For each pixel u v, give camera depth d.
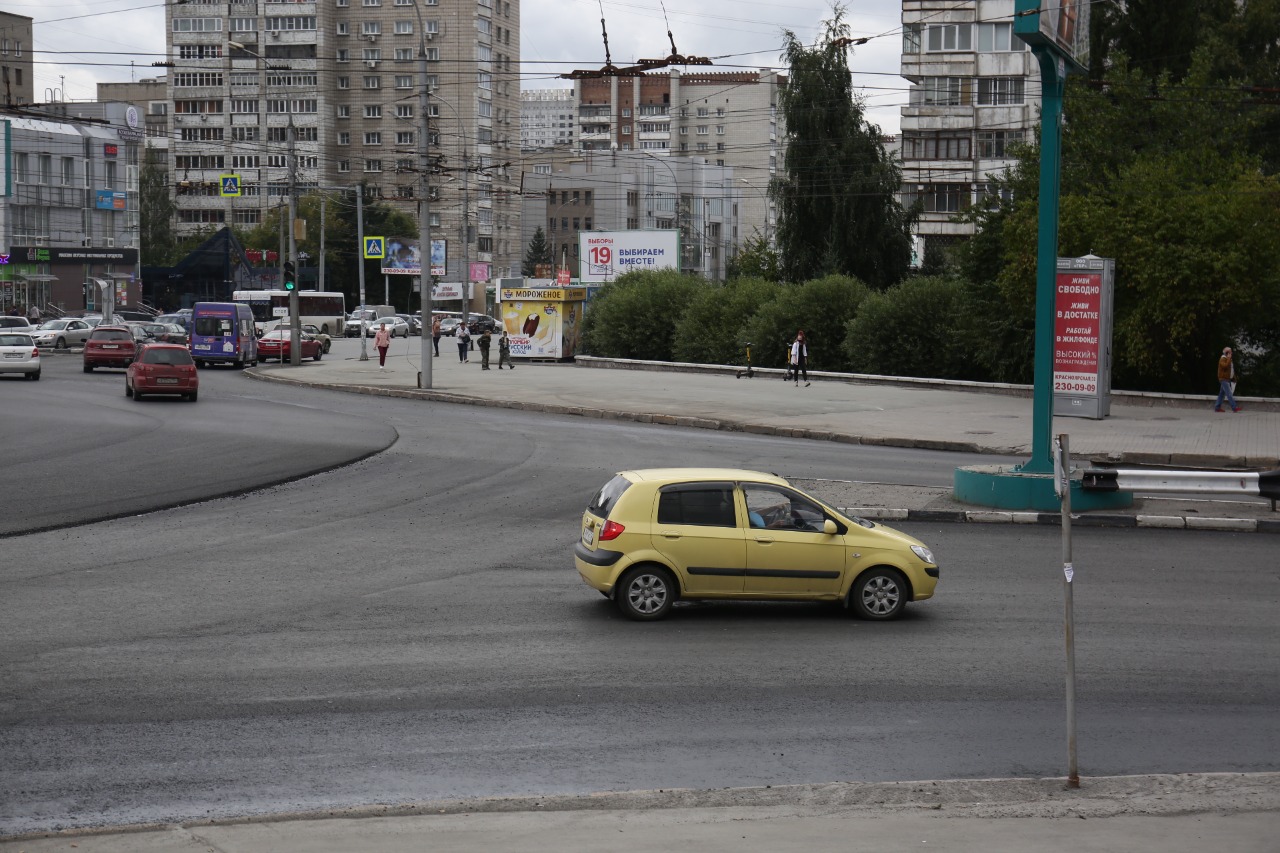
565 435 29.20
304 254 98.62
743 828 6.70
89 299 85.50
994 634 11.86
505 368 52.91
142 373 36.12
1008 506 18.83
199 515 18.34
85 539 16.30
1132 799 7.27
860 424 31.36
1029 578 14.54
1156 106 40.56
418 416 33.50
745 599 12.35
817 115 59.16
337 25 118.56
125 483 20.86
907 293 45.88
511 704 9.45
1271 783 7.61
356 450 25.67
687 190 139.00
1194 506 19.41
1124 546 16.70
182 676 10.05
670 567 12.23
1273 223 34.78
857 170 59.00
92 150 94.31
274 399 38.22
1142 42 47.59
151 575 14.09
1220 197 34.84
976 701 9.70
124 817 7.11
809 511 12.47
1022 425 31.20
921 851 6.32
